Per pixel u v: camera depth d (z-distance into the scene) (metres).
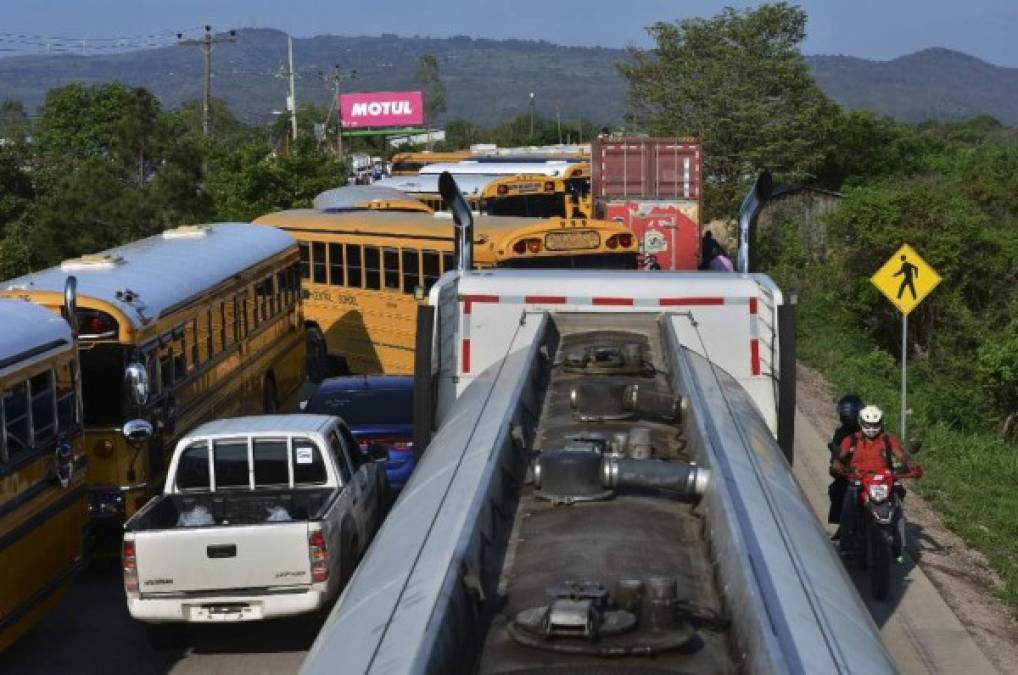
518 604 4.84
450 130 120.69
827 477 15.05
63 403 10.80
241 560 10.05
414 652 3.96
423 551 5.00
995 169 34.66
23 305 10.83
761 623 4.11
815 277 29.67
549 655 4.37
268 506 11.14
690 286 9.88
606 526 5.66
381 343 21.06
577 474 6.03
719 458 6.04
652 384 8.36
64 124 85.81
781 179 38.62
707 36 40.19
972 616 10.66
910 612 10.73
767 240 34.31
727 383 8.79
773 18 39.59
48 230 28.70
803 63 40.38
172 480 11.16
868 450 11.16
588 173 32.62
